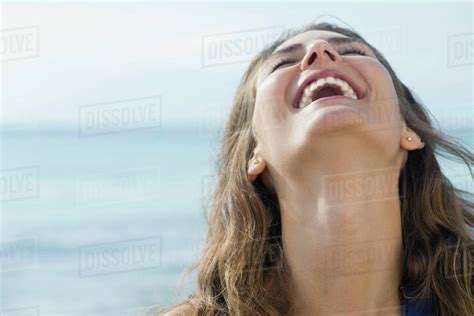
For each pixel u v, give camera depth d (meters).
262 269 3.01
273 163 2.86
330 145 2.63
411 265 3.01
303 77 2.79
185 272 3.67
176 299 3.65
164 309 3.25
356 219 2.73
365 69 2.81
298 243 2.85
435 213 3.09
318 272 2.82
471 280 3.04
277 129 2.79
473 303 2.99
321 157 2.67
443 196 3.13
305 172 2.74
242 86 3.30
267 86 2.85
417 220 3.09
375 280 2.84
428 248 3.04
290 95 2.82
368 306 2.86
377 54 3.25
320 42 2.85
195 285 3.58
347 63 2.83
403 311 2.96
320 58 2.82
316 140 2.62
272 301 2.96
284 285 2.96
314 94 2.82
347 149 2.65
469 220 3.31
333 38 3.04
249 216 3.06
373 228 2.78
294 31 3.39
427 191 3.11
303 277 2.87
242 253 3.04
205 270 3.20
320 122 2.58
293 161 2.73
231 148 3.28
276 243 3.05
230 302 3.01
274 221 3.08
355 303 2.85
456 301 2.97
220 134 3.69
